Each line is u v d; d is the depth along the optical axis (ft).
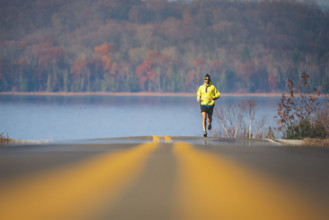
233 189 67.97
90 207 55.67
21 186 69.51
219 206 56.85
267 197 62.49
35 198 60.80
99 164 95.30
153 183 72.43
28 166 92.02
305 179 77.82
